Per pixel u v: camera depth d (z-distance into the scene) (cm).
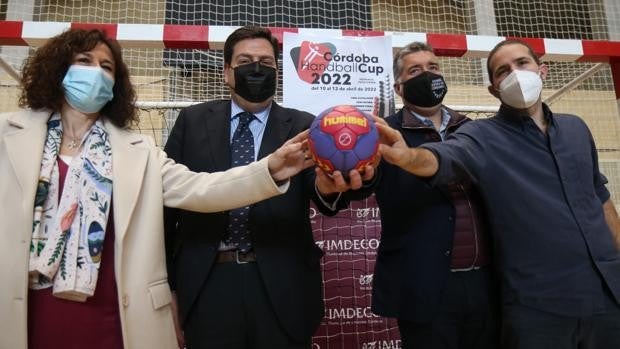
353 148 139
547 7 531
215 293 161
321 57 255
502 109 200
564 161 181
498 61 203
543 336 165
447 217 187
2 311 128
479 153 183
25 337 128
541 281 167
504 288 177
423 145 175
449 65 423
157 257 152
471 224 191
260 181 150
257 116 194
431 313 177
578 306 163
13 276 129
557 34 526
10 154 141
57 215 138
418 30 489
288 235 169
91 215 141
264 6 479
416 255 185
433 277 180
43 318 134
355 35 260
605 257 170
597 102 438
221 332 158
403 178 198
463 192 195
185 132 192
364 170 143
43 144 148
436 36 270
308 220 182
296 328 160
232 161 182
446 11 494
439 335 179
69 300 136
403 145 158
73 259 134
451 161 169
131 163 158
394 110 255
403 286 186
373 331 284
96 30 170
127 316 140
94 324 138
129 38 254
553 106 431
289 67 252
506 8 527
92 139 155
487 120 199
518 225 174
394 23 486
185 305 162
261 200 159
